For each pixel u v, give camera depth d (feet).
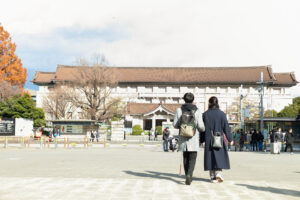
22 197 16.01
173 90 244.01
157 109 193.16
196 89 242.37
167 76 249.96
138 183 20.40
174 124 21.03
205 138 21.33
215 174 21.48
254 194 17.19
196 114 20.63
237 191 18.01
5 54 165.07
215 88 242.99
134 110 197.16
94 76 160.56
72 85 173.47
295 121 95.76
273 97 239.71
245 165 38.04
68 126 132.26
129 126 196.13
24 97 150.00
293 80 240.53
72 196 16.28
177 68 261.03
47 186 19.19
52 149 79.20
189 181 19.88
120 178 23.03
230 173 28.68
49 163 36.83
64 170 28.91
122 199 15.58
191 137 19.95
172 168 31.45
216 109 21.72
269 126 115.75
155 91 243.60
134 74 253.85
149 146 103.40
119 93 243.81
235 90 241.76
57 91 177.88
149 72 256.52
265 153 72.79
